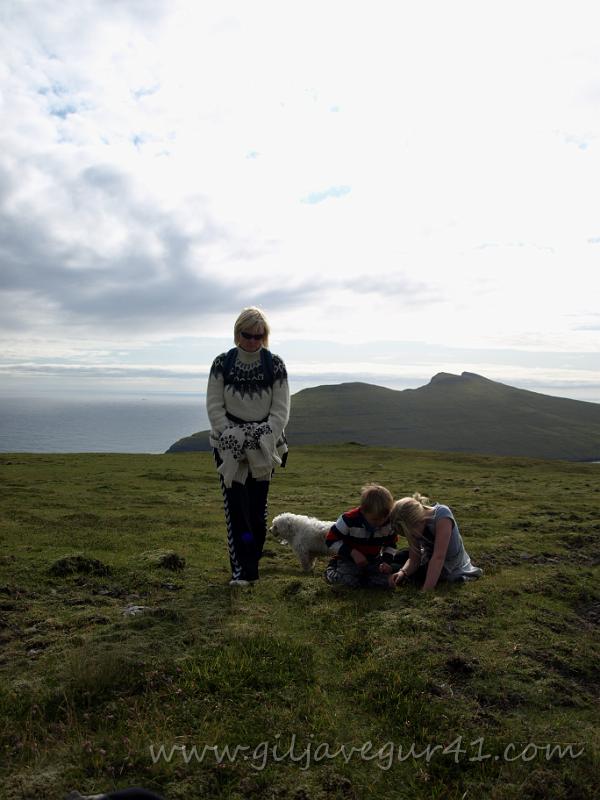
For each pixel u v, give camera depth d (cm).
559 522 1365
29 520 1313
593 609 688
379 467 3681
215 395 739
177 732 411
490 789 379
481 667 505
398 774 387
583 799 381
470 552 958
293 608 657
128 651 506
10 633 575
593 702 480
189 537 1127
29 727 405
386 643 546
